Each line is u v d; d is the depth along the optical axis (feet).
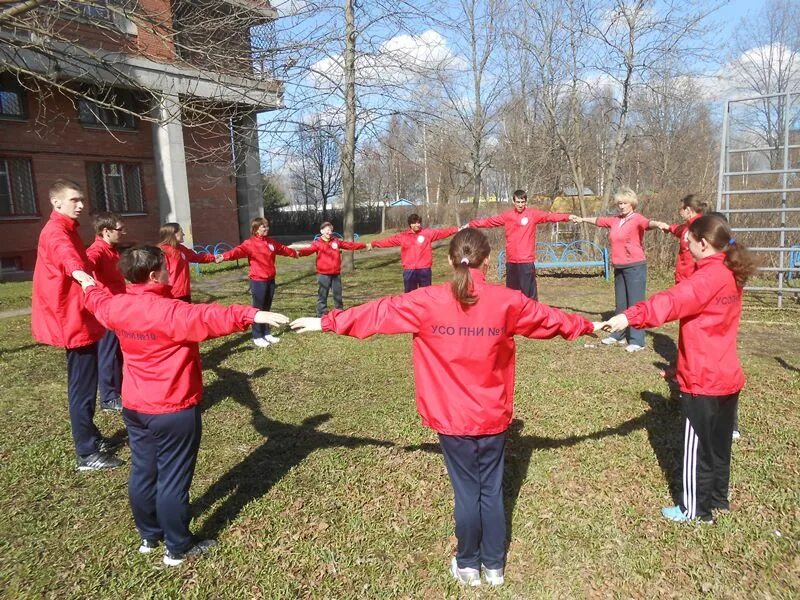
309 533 11.12
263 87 26.78
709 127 59.47
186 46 23.70
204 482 13.16
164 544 10.73
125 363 9.95
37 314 13.62
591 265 44.32
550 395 18.10
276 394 19.12
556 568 9.93
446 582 9.64
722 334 10.52
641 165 57.82
